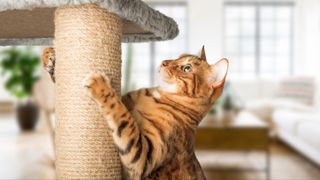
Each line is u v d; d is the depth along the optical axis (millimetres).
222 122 3129
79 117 864
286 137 4383
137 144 716
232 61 6910
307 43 6340
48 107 3400
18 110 5508
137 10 863
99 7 863
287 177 3174
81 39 862
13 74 5418
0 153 3908
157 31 992
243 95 6090
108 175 884
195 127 842
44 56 1006
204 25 6672
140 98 838
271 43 6891
